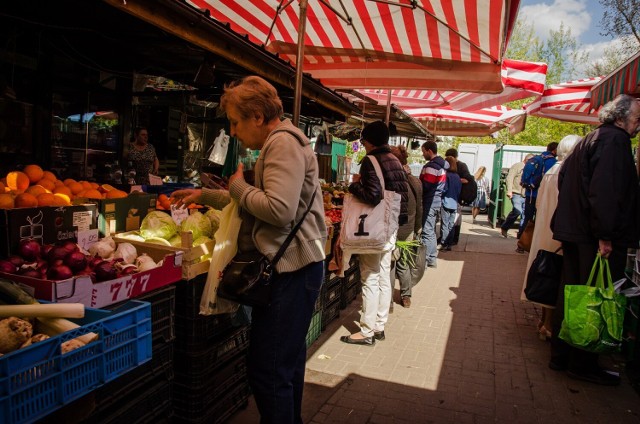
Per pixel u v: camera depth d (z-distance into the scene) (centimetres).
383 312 473
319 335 478
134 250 267
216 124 800
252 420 316
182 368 279
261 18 489
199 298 276
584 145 389
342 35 511
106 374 178
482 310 590
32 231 242
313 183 228
